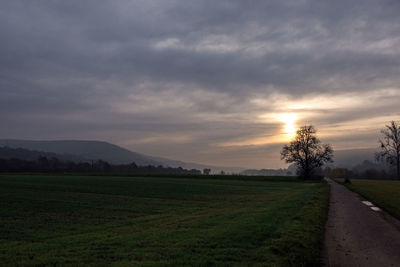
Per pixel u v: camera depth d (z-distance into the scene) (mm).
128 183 63500
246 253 9938
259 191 50469
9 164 168750
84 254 10023
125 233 14367
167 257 9570
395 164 104188
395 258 10211
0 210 24656
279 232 12914
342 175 183125
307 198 30844
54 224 18391
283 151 99812
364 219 18547
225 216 19031
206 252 10055
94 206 28109
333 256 10422
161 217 20859
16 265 9047
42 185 52875
